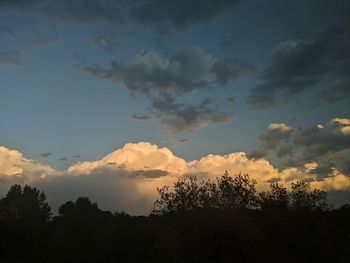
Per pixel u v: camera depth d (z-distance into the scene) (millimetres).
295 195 40562
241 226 33375
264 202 38594
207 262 32906
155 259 47812
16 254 73000
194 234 33156
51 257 70250
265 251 34375
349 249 39875
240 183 36844
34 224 80125
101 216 86688
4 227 74062
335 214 44594
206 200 35031
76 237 75125
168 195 36094
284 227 36688
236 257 33156
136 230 77750
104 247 73375
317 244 37656
